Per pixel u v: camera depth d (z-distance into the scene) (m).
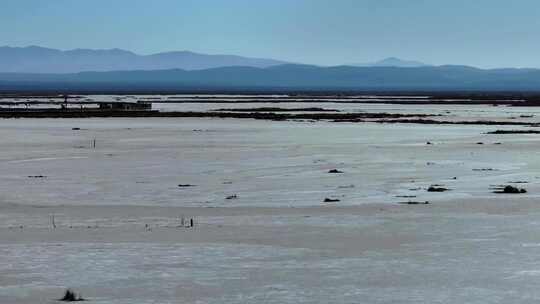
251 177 63.38
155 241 36.81
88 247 35.25
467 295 26.80
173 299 26.25
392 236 38.16
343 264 31.98
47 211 47.09
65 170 68.00
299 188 57.06
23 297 26.45
